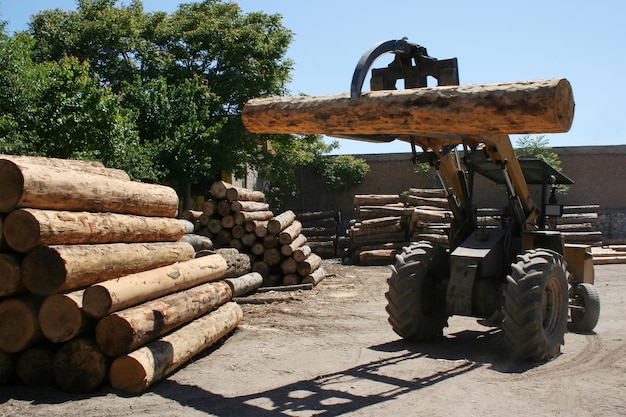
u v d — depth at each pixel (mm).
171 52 26359
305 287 14094
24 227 5961
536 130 5488
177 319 7094
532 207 9023
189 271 8062
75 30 24812
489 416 5484
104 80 24422
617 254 20484
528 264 7488
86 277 6320
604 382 6570
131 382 6133
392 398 6031
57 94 15328
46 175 6203
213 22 26500
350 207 29594
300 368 7188
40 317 6121
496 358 7684
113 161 16562
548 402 5871
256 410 5684
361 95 6203
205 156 23406
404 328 8281
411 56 6812
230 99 26141
